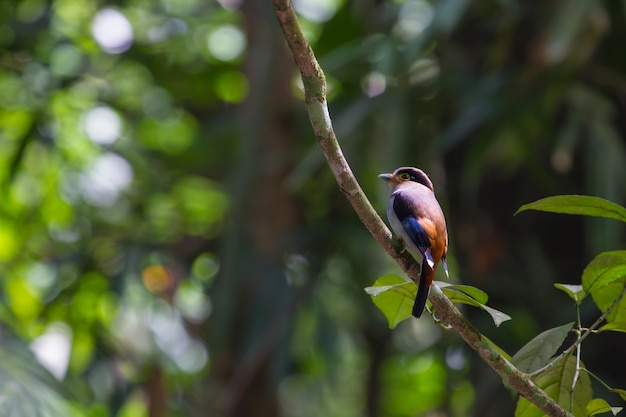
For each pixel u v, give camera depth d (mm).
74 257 13219
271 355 12148
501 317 4703
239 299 12312
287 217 12516
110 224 14195
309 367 14852
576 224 11344
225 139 14328
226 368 12328
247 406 12773
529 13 11031
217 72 15469
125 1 14695
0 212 14875
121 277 12492
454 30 11727
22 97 14156
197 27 15906
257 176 12250
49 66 13977
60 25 14938
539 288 11258
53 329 12969
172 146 16422
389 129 10672
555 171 11555
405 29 11773
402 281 5043
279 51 12234
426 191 6680
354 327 14555
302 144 12586
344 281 12641
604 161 10164
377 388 14750
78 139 14930
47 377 9578
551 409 4836
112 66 15094
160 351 12312
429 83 11594
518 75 10758
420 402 17156
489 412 11078
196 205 16312
